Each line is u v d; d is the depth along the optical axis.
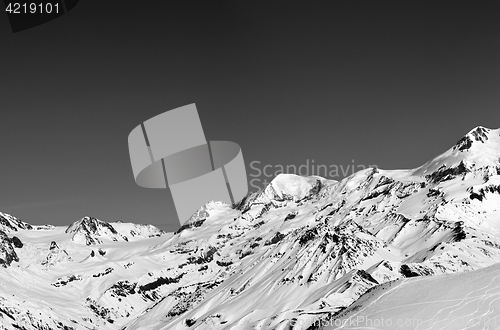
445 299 93.88
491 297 90.56
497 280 95.38
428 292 98.94
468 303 90.50
